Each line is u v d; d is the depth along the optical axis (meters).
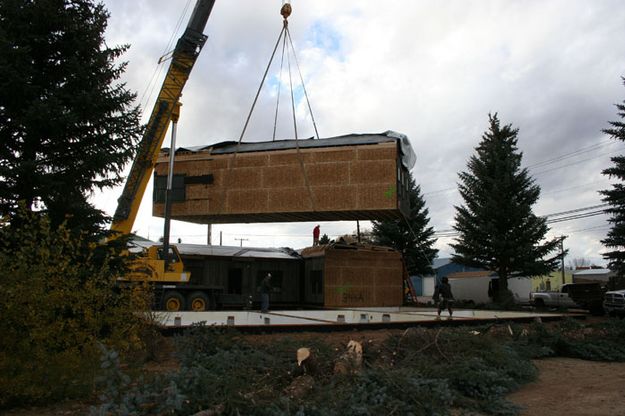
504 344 10.16
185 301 20.55
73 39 11.10
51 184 10.30
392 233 39.81
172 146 18.73
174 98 18.48
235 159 21.45
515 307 27.97
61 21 10.95
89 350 6.97
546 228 30.42
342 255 26.67
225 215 21.38
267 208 20.81
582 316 21.52
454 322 16.14
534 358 11.65
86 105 10.72
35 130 10.26
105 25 11.59
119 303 8.08
